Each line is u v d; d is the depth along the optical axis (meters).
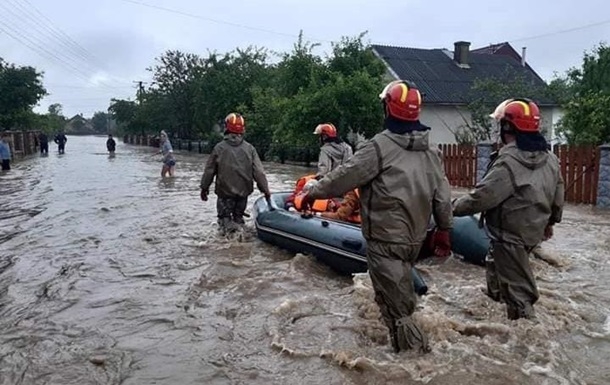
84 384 3.51
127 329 4.42
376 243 3.63
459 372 3.46
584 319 4.44
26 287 5.61
